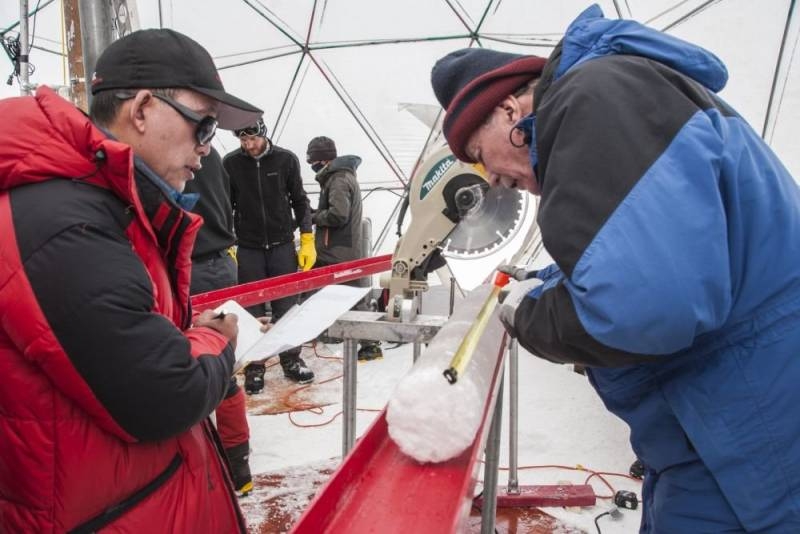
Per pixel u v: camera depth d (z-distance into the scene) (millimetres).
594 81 1017
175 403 1250
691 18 6465
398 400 1202
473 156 1448
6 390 1192
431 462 1224
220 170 3496
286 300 5371
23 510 1250
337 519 1025
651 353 970
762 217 1040
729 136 1033
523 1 7477
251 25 8070
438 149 2307
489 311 1603
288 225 5254
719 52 6477
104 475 1260
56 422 1205
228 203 3582
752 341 1085
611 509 3135
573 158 983
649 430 1250
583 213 956
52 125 1199
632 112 982
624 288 904
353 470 1145
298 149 8953
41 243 1125
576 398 4910
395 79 8461
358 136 8812
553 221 996
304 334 1649
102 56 1424
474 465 1116
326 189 6129
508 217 2273
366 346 6051
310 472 3559
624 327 917
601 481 3508
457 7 7758
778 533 1095
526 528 2996
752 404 1085
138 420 1223
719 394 1109
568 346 1052
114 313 1153
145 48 1377
